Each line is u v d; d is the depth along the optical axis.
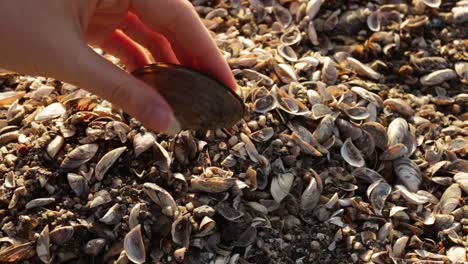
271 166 0.54
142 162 0.53
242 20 0.66
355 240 0.52
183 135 0.53
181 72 0.48
